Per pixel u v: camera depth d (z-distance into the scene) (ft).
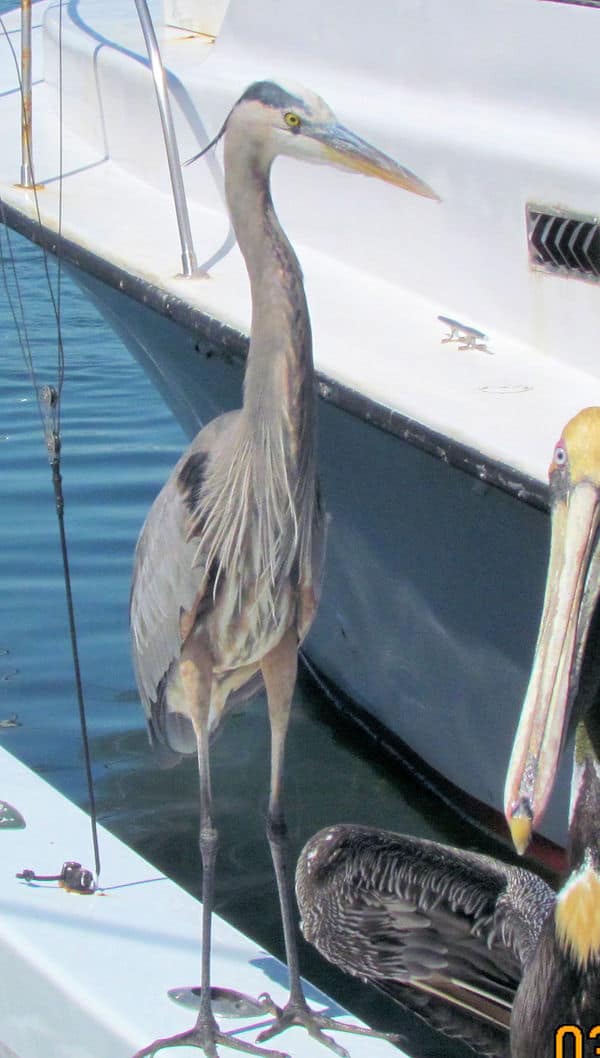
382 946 11.07
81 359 30.83
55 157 21.08
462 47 15.79
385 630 17.33
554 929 9.53
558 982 9.49
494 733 16.17
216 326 15.40
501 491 12.57
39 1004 11.12
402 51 16.58
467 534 14.42
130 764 17.94
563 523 8.55
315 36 17.94
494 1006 10.96
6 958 11.40
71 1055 10.88
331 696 19.80
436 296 15.81
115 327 19.33
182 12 22.80
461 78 15.81
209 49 21.36
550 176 14.20
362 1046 10.40
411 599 16.26
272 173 17.75
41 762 17.90
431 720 17.35
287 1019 10.59
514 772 8.54
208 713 11.53
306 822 17.16
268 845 16.65
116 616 20.76
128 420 27.66
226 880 16.01
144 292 16.53
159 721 12.30
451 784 17.54
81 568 21.93
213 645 11.39
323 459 15.81
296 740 18.95
